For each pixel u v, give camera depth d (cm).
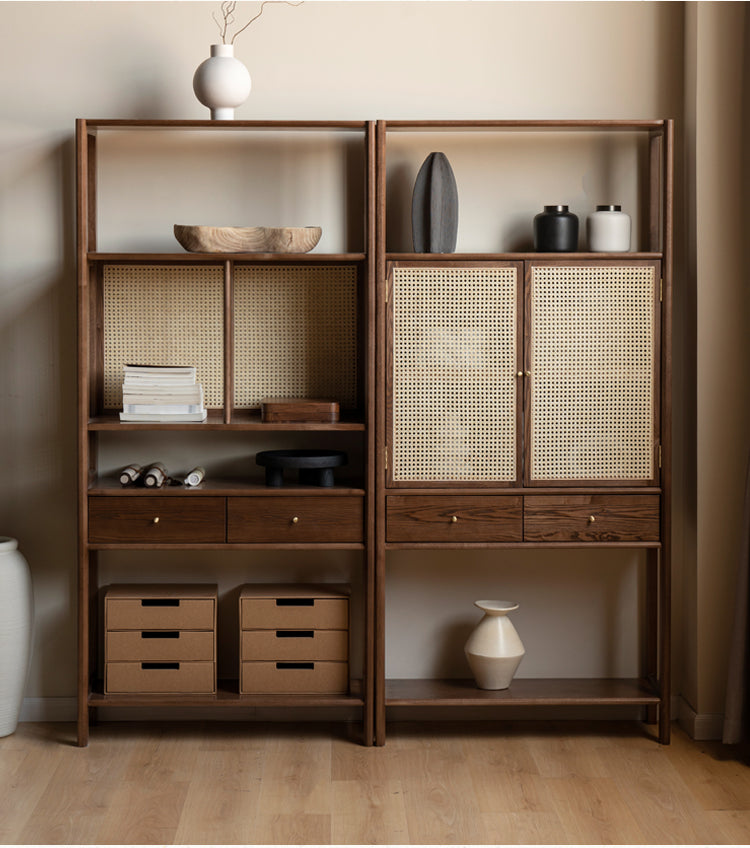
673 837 267
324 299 351
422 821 276
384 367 319
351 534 324
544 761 319
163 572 353
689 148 345
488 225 354
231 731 343
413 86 350
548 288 321
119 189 347
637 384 323
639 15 350
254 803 286
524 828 272
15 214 345
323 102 349
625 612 361
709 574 341
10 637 329
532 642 361
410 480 322
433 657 359
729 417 339
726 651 341
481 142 352
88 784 298
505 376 321
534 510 323
